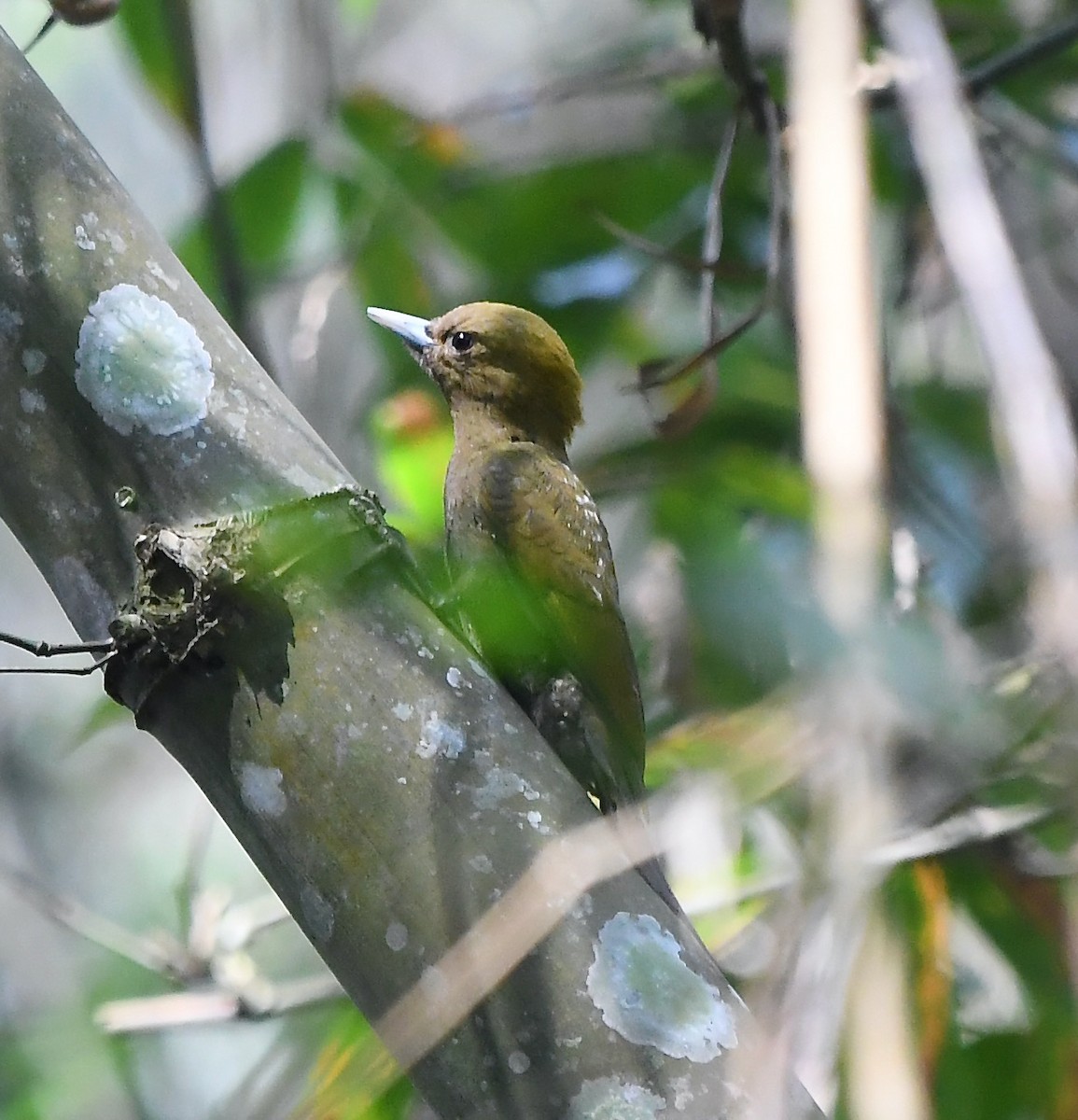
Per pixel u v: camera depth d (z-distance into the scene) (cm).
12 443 516
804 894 257
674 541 754
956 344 955
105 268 523
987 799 678
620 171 1053
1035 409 296
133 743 1483
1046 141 916
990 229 342
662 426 738
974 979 837
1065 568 267
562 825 467
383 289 1062
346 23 1252
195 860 998
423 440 880
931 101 381
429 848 462
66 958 1289
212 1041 1144
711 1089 436
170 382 512
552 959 450
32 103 543
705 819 503
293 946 1167
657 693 839
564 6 1446
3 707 1474
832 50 298
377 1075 619
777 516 759
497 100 1108
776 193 706
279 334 1121
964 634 592
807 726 279
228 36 1373
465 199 1054
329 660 481
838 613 263
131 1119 1067
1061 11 1031
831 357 267
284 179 1013
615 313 1038
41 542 515
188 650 483
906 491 739
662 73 1071
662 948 454
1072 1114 738
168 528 495
